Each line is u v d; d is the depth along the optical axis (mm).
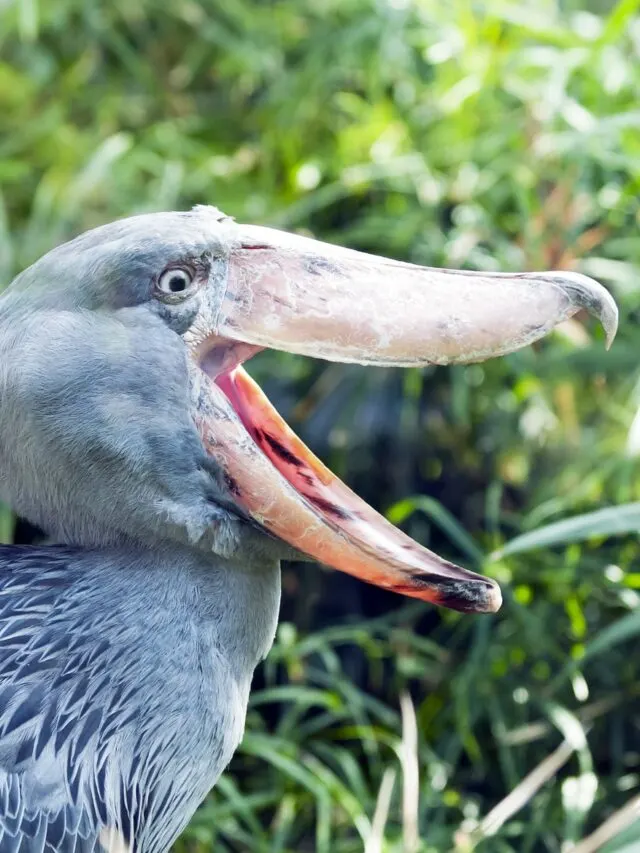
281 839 5492
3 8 7672
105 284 3709
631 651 5973
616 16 6609
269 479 3729
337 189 7051
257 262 3777
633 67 6926
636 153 6504
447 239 6809
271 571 3932
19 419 3754
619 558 6016
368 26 7465
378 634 6539
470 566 6590
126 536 3814
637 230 6699
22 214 7465
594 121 6570
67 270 3750
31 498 3898
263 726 6031
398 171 6980
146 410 3695
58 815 3568
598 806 5738
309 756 5902
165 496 3729
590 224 6812
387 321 3713
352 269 3781
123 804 3670
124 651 3727
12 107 7816
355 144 7238
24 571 3916
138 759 3699
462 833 5418
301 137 7492
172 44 8125
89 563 3854
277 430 3885
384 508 6867
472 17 7184
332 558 3764
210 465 3740
